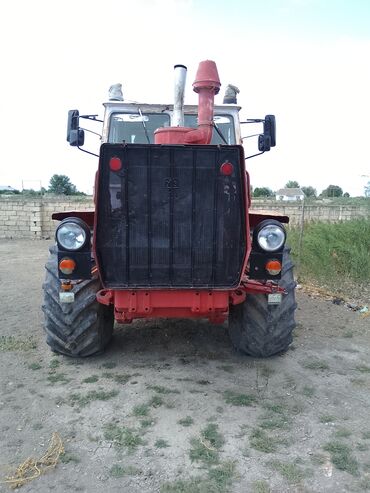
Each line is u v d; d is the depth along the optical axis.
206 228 3.68
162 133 3.91
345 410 3.43
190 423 3.24
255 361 4.32
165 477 2.68
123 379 3.93
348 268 7.81
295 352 4.55
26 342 4.79
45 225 16.16
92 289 4.14
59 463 2.80
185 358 4.40
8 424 3.23
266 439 3.04
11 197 18.78
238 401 3.54
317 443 3.01
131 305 3.74
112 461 2.83
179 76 4.20
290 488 2.59
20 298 6.81
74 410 3.42
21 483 2.63
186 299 3.77
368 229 8.87
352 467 2.75
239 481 2.64
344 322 5.59
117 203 3.61
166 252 3.70
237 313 4.31
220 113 5.17
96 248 3.67
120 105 5.05
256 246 3.73
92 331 4.19
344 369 4.16
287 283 4.23
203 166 3.59
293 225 12.02
